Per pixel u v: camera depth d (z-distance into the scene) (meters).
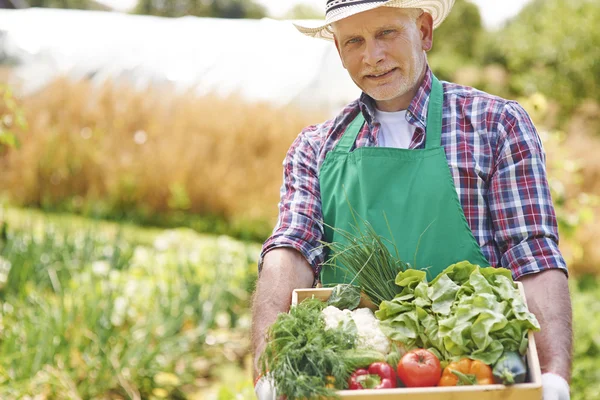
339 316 1.75
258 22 10.16
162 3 23.14
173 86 9.07
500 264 1.95
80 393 3.58
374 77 2.01
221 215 7.85
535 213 1.89
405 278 1.80
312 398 1.53
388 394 1.50
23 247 4.69
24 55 9.51
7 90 4.52
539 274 1.84
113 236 6.25
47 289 4.57
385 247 1.92
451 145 2.00
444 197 1.95
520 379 1.54
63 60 9.49
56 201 7.80
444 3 2.08
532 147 1.93
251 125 8.34
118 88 8.77
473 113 2.01
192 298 4.32
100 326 3.78
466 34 13.20
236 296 4.78
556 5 12.38
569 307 1.78
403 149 2.02
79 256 4.81
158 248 5.66
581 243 7.84
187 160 8.00
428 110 2.05
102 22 10.16
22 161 7.85
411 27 2.00
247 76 9.06
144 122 8.49
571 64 11.83
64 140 8.01
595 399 3.96
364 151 2.05
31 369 3.48
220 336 4.41
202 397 3.87
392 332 1.70
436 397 1.50
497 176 1.94
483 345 1.58
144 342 3.82
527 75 12.02
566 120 11.38
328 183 2.12
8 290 4.32
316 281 2.14
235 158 8.18
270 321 1.88
